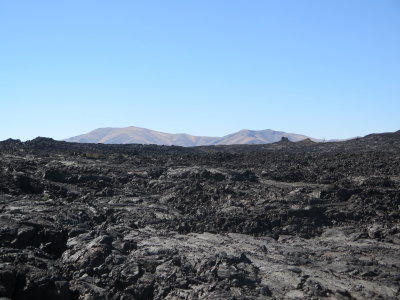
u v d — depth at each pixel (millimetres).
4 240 19641
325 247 23203
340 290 17922
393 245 23422
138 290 17828
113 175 33312
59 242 20688
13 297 16266
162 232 23750
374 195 29609
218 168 35906
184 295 17344
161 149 56156
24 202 25312
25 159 37031
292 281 18562
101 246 19922
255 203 28234
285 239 24219
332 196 29500
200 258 19922
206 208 27656
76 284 17875
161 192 30734
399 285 18844
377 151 50344
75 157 40312
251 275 18812
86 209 25703
